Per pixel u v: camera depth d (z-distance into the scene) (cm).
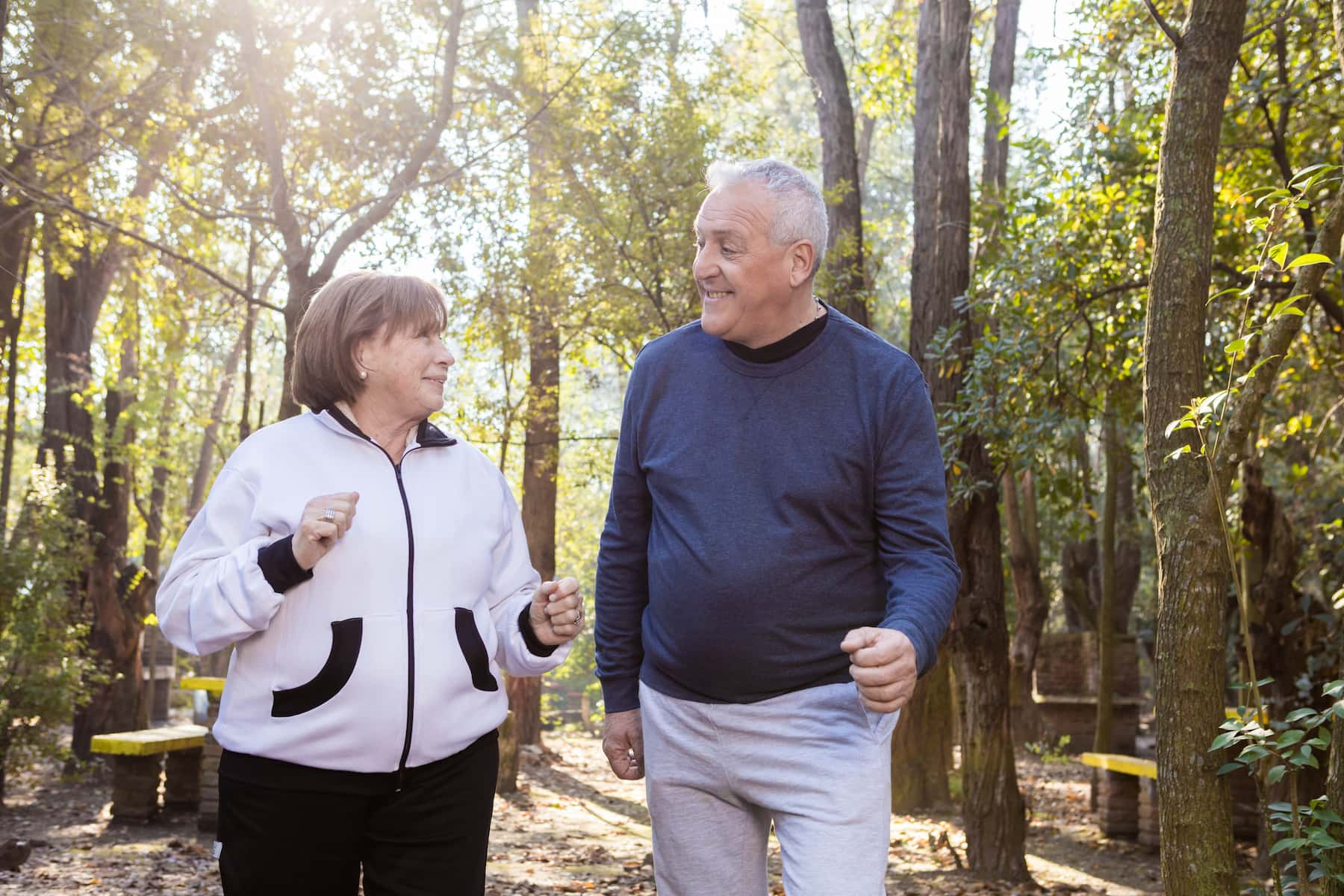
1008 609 2097
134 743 919
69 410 1364
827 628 240
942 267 873
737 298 238
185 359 1711
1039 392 780
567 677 2759
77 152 1095
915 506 237
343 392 235
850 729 238
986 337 775
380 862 233
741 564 238
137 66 1091
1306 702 770
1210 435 365
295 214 942
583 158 1109
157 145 1070
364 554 225
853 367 243
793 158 1281
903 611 223
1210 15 378
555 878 774
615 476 273
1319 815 342
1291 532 797
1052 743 1898
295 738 220
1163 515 365
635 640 276
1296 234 734
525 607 254
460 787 235
